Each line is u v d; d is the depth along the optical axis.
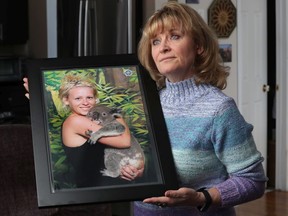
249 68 4.47
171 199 1.16
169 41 1.25
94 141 1.21
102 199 1.16
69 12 3.26
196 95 1.28
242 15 4.36
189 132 1.25
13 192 1.74
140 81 1.31
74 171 1.17
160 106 1.29
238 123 1.24
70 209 1.80
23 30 3.57
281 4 4.42
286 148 4.57
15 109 3.39
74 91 1.27
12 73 3.43
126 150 1.22
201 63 1.29
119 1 3.31
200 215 1.29
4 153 1.73
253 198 1.25
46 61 1.31
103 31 3.28
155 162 1.22
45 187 1.16
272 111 4.73
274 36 4.64
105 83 1.30
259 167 1.26
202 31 1.27
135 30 3.40
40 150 1.19
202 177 1.27
